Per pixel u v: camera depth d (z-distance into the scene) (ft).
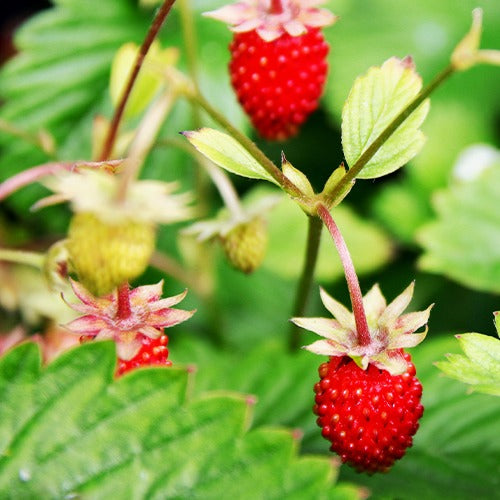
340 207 0.86
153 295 0.63
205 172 0.82
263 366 0.74
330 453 0.71
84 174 0.59
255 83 0.68
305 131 0.87
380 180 0.87
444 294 0.84
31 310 0.78
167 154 0.82
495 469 0.69
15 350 0.62
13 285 0.78
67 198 0.60
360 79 0.64
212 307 0.80
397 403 0.62
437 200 0.84
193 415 0.62
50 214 0.82
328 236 0.85
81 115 0.83
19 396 0.62
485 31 0.90
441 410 0.71
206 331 0.82
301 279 0.68
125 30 0.85
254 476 0.62
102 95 0.83
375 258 0.84
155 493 0.62
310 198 0.63
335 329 0.62
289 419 0.73
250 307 0.84
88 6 0.85
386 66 0.64
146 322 0.62
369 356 0.61
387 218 0.85
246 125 0.83
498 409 0.71
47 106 0.83
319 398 0.62
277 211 0.85
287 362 0.74
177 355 0.76
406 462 0.70
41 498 0.62
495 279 0.81
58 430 0.62
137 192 0.59
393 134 0.63
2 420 0.62
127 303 0.62
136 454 0.62
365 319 0.61
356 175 0.63
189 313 0.63
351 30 0.89
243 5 0.68
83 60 0.84
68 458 0.62
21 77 0.83
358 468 0.62
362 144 0.64
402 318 0.62
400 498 0.68
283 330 0.83
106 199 0.59
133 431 0.62
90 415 0.62
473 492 0.68
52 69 0.84
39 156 0.82
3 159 0.82
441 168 0.86
